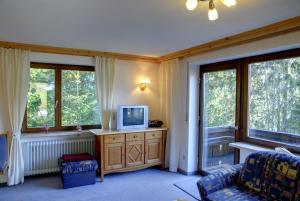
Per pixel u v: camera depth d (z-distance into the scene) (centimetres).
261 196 237
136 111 444
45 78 418
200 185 248
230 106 379
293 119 293
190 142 434
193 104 435
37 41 357
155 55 471
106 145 398
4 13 237
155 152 451
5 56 363
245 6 217
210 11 189
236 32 305
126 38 337
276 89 312
